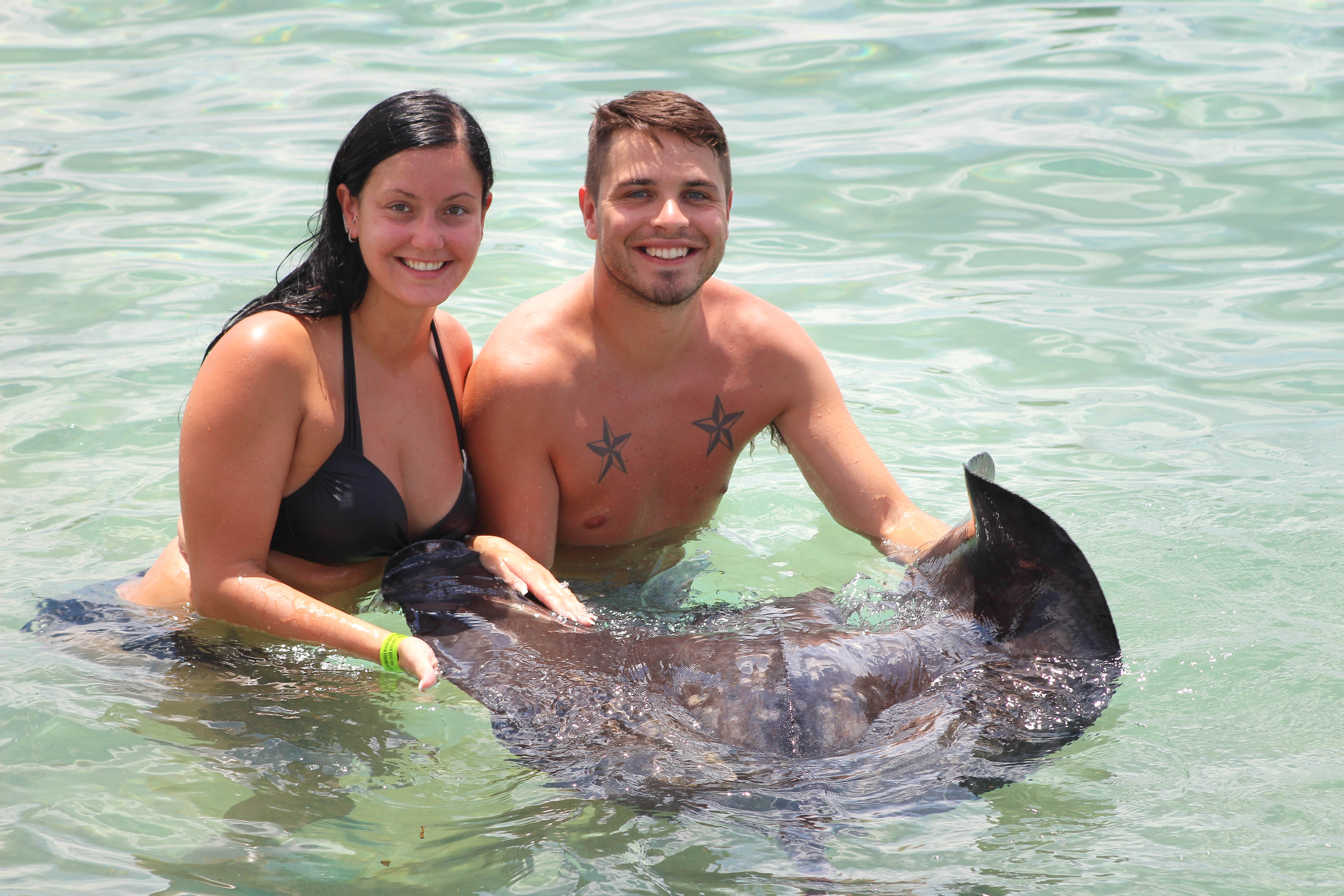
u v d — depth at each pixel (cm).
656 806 244
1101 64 824
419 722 281
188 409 321
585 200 365
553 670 290
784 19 935
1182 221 631
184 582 338
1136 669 293
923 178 688
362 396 338
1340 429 439
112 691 295
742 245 620
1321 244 602
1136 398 473
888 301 563
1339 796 244
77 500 402
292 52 873
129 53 882
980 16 931
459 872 229
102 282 565
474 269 585
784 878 222
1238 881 220
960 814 240
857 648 286
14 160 703
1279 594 330
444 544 346
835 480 381
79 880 227
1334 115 730
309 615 310
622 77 816
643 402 371
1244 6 933
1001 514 288
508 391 360
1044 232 627
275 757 268
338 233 333
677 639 298
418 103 326
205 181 678
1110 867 224
